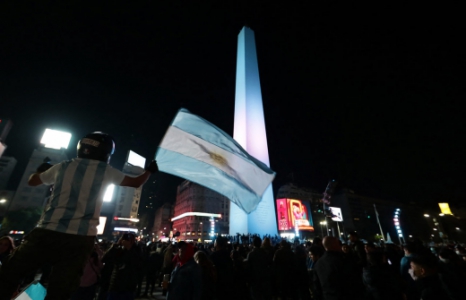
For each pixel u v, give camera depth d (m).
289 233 65.12
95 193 1.82
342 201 98.12
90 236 1.70
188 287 4.20
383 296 3.78
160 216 123.44
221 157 4.28
